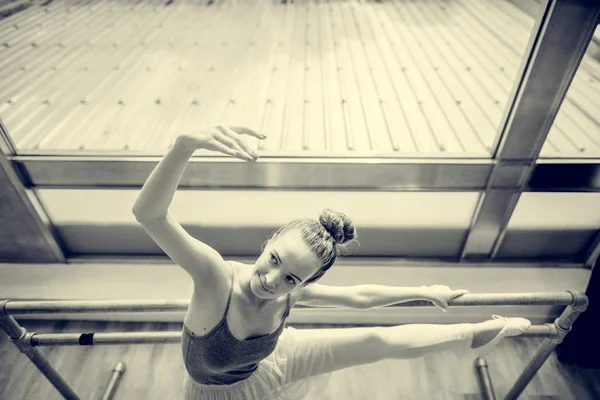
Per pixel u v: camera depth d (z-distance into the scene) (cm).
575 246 232
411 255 240
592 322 213
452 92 277
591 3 141
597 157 194
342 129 238
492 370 233
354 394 222
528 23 392
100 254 242
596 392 223
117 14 421
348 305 122
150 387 226
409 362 236
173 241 93
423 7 443
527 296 140
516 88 170
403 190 204
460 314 252
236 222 227
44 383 226
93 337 168
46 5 441
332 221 96
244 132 88
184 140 83
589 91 260
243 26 394
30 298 247
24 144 223
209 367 115
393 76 300
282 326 116
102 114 253
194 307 105
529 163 191
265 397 135
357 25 397
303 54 336
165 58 329
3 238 225
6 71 305
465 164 193
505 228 219
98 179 205
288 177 201
